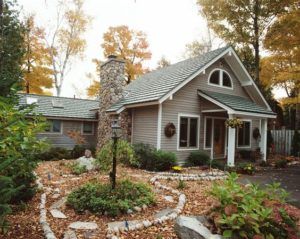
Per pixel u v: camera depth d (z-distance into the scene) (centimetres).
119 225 462
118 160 710
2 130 314
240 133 1523
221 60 1438
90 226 461
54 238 392
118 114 1388
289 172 1134
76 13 2236
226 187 436
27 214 507
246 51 2036
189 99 1294
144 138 1283
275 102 2222
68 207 561
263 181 916
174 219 486
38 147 418
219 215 392
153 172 1002
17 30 1315
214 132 1422
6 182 304
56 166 1143
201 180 877
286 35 1455
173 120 1233
